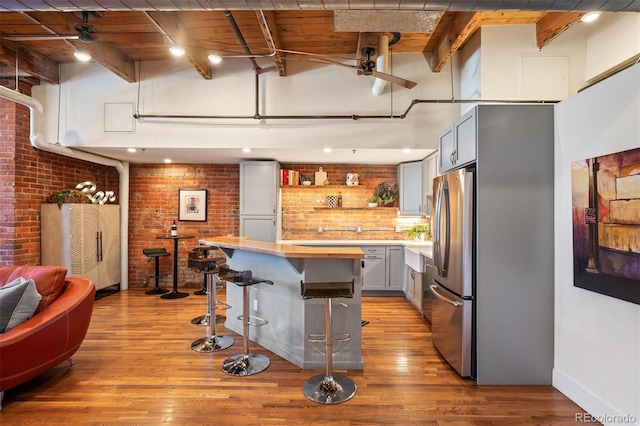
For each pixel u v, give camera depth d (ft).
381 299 15.55
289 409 7.01
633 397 5.88
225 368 8.70
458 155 9.06
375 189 17.79
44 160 14.11
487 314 7.96
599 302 6.57
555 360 7.84
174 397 7.43
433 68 13.30
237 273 9.23
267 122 13.61
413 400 7.34
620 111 6.06
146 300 15.39
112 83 13.67
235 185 18.21
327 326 7.70
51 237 14.06
